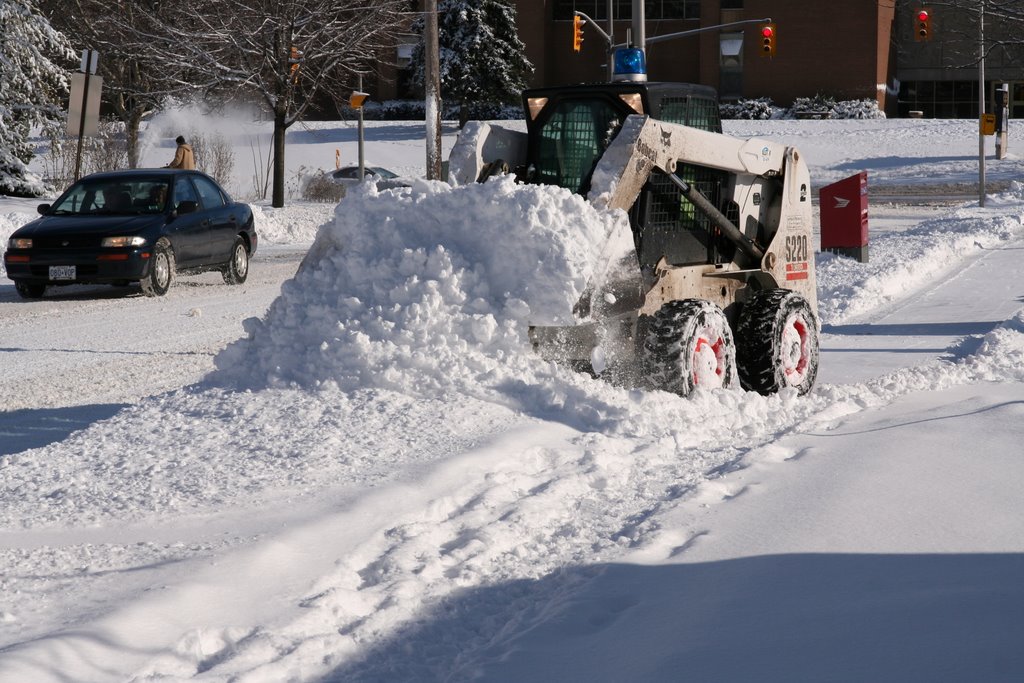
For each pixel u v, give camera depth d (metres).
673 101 11.28
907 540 6.34
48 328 19.17
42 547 6.34
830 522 6.68
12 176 51.72
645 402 9.52
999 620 5.17
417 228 10.00
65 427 11.55
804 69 99.88
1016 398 10.12
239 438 8.43
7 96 51.50
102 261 23.22
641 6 39.41
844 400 10.87
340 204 10.21
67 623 5.22
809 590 5.66
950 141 82.94
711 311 10.29
